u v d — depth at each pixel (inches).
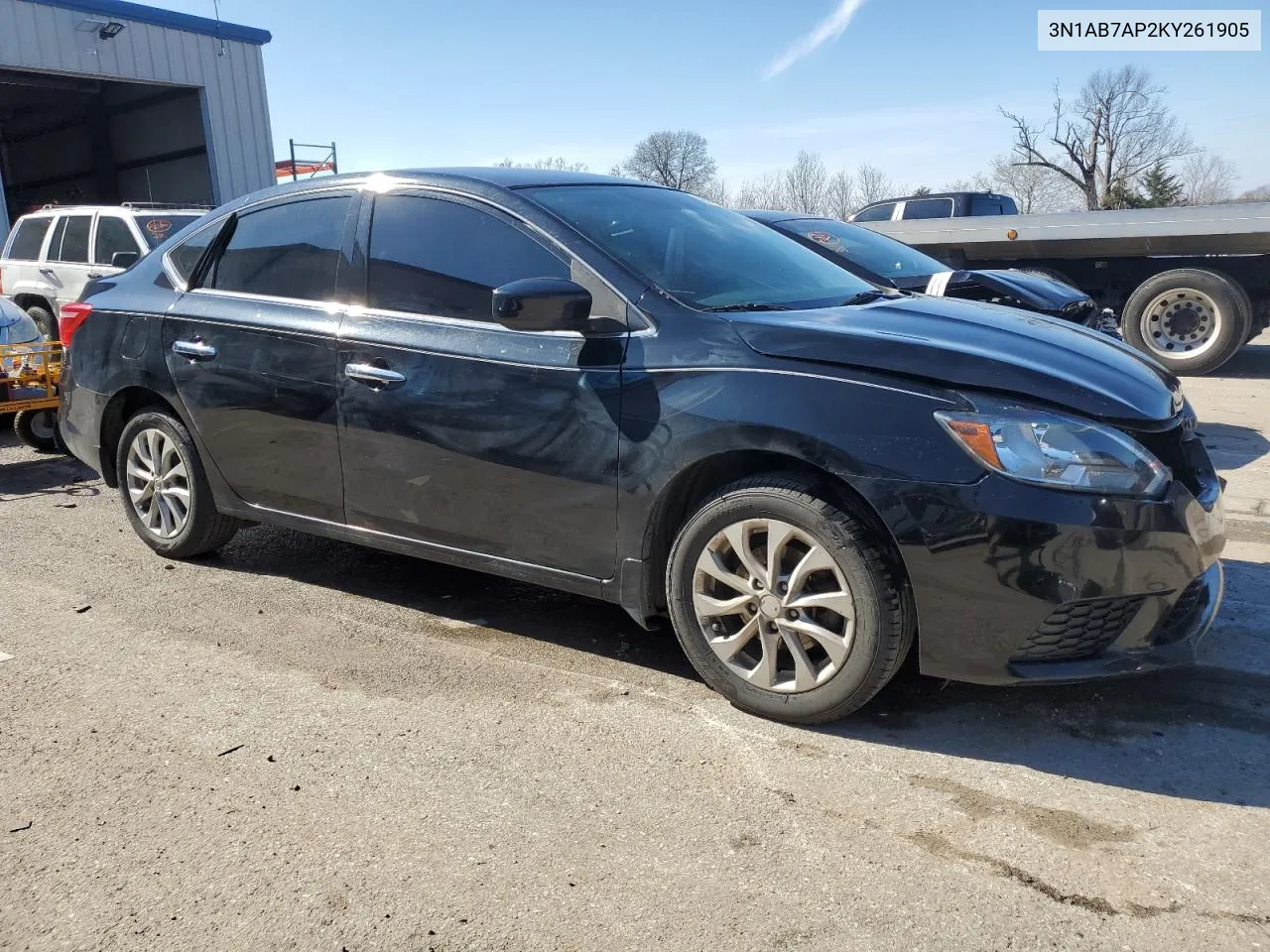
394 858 92.8
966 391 105.2
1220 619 146.3
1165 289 382.3
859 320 121.1
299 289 151.8
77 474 254.4
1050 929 82.0
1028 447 102.0
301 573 172.2
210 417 160.1
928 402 105.0
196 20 785.6
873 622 108.3
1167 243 370.9
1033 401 104.3
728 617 120.4
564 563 128.4
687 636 121.9
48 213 437.1
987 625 104.1
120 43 736.3
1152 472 104.5
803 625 113.0
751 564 115.7
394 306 140.6
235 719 119.7
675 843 94.6
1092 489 101.4
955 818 98.1
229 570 173.9
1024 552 101.1
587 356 122.5
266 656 137.6
